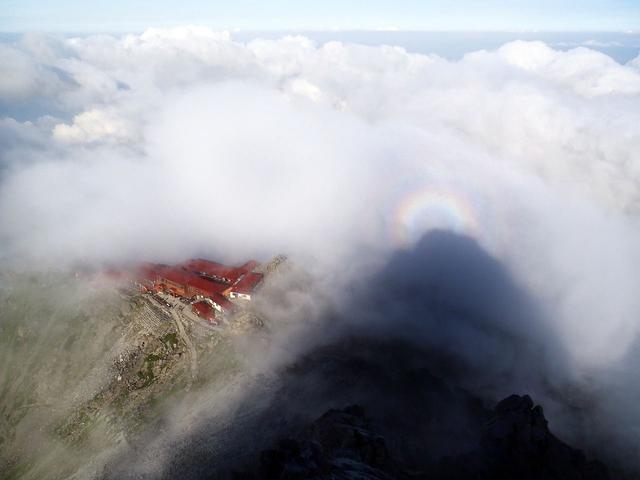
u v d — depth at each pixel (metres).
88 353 144.12
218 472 104.25
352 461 87.88
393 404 121.38
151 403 126.50
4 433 127.88
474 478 93.94
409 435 110.44
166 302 156.38
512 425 103.75
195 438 114.12
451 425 116.25
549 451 101.31
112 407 127.81
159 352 139.62
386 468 91.06
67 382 137.62
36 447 123.25
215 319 148.88
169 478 106.50
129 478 108.50
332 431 98.38
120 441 118.38
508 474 95.19
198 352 138.25
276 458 84.44
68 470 115.31
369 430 103.81
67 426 126.31
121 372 136.62
